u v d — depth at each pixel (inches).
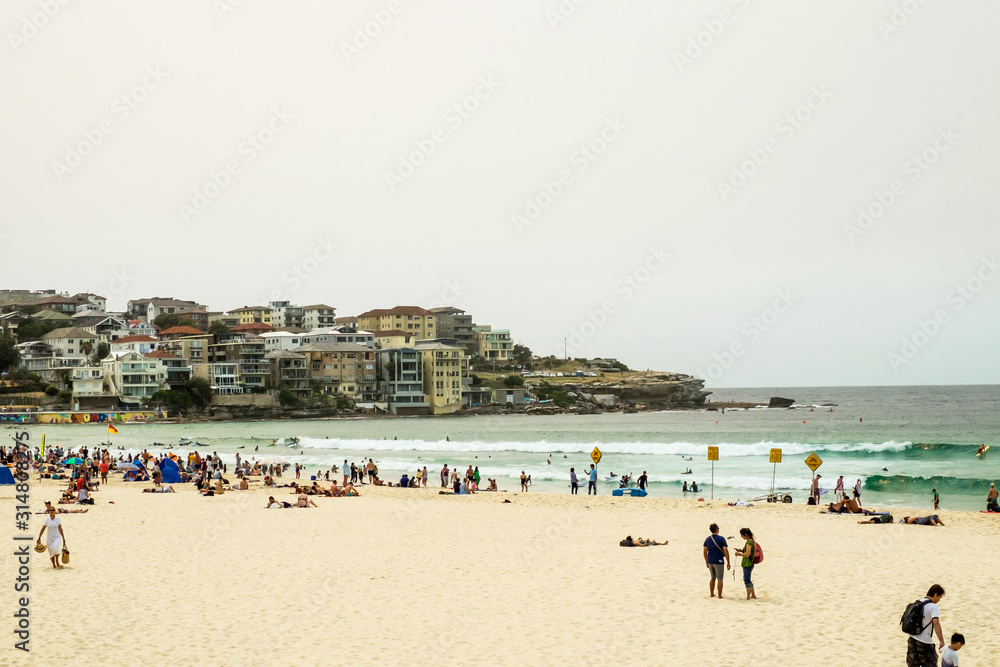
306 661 569.0
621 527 1238.9
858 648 591.8
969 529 1230.3
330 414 7106.3
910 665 504.7
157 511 1419.8
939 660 561.3
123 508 1462.8
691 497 1900.8
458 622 671.8
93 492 1786.4
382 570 888.3
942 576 848.9
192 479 2219.5
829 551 1019.3
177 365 6776.6
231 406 6712.6
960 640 490.6
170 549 1018.1
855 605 720.3
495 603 736.3
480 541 1093.1
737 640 614.9
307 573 869.8
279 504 1492.4
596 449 1870.1
